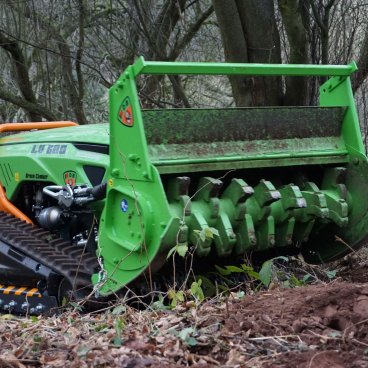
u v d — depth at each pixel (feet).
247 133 18.94
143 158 17.04
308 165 20.17
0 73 46.80
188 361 13.03
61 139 21.11
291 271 20.58
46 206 21.70
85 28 40.42
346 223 19.66
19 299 20.58
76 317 16.85
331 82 20.84
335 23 31.14
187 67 17.69
